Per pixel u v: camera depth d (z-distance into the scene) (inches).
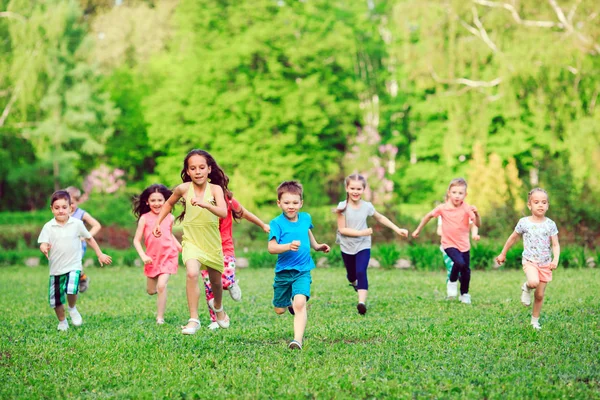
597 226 701.9
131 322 333.1
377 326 299.6
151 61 1680.6
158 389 206.1
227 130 1312.7
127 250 784.9
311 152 1339.8
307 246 265.9
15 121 1517.0
